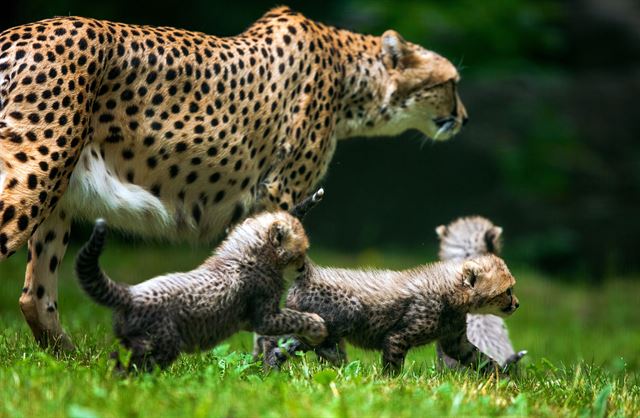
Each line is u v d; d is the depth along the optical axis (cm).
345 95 1280
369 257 2575
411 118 1350
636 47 3544
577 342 1791
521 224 2988
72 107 989
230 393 762
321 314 1018
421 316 1032
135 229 1115
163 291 878
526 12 3294
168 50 1078
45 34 998
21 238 965
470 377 993
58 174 982
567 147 3198
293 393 789
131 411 693
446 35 3191
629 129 3306
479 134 3147
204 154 1112
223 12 2972
